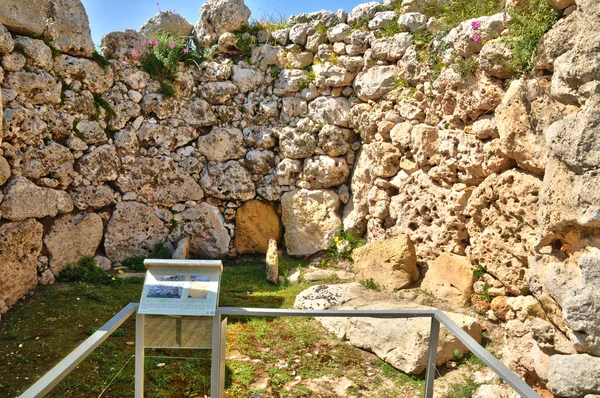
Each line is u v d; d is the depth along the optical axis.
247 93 6.70
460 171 4.64
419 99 5.25
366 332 3.95
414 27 5.45
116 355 3.71
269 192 6.58
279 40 6.68
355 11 6.26
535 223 3.55
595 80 2.70
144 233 6.11
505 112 3.71
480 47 4.30
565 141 2.76
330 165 6.36
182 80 6.32
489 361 2.04
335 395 3.34
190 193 6.40
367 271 5.07
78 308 4.53
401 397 3.32
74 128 5.41
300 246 6.44
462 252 4.66
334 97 6.42
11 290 4.50
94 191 5.62
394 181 5.63
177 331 2.64
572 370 2.69
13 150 4.77
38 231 4.94
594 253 2.69
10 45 4.66
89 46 5.53
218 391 2.59
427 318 3.83
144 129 6.09
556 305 3.08
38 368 3.46
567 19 3.14
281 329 4.34
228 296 5.19
